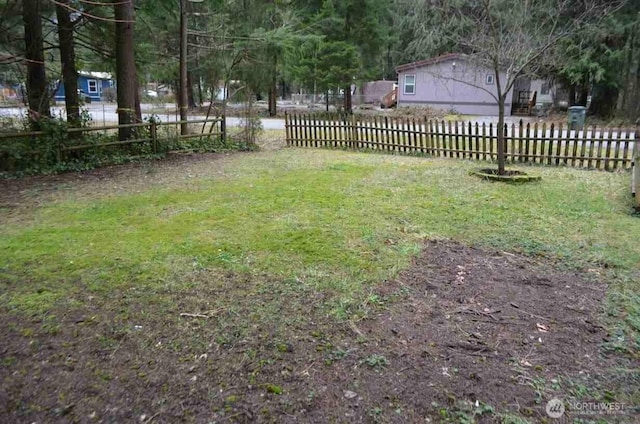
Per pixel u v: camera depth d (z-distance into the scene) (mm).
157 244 4211
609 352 2508
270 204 5680
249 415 2023
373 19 22328
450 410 2057
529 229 4621
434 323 2818
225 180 7320
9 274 3543
